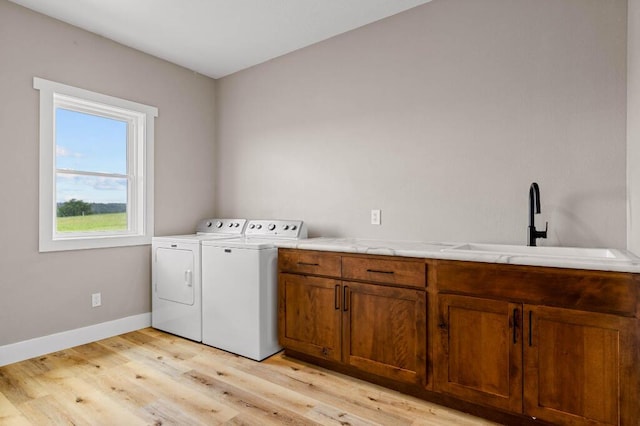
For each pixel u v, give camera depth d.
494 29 2.30
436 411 1.90
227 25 2.82
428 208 2.56
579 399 1.55
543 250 2.03
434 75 2.53
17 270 2.52
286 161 3.33
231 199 3.78
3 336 2.45
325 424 1.78
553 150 2.12
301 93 3.23
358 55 2.88
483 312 1.78
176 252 3.06
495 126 2.31
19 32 2.52
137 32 2.92
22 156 2.54
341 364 2.35
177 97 3.55
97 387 2.14
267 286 2.61
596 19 1.99
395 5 2.57
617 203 1.94
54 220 2.79
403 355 2.03
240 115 3.69
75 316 2.82
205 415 1.85
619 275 1.46
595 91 2.00
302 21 2.77
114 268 3.07
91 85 2.90
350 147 2.93
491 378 1.76
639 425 1.44
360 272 2.19
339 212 3.00
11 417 1.82
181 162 3.59
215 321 2.79
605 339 1.50
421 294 1.96
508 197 2.26
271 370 2.39
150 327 3.31
